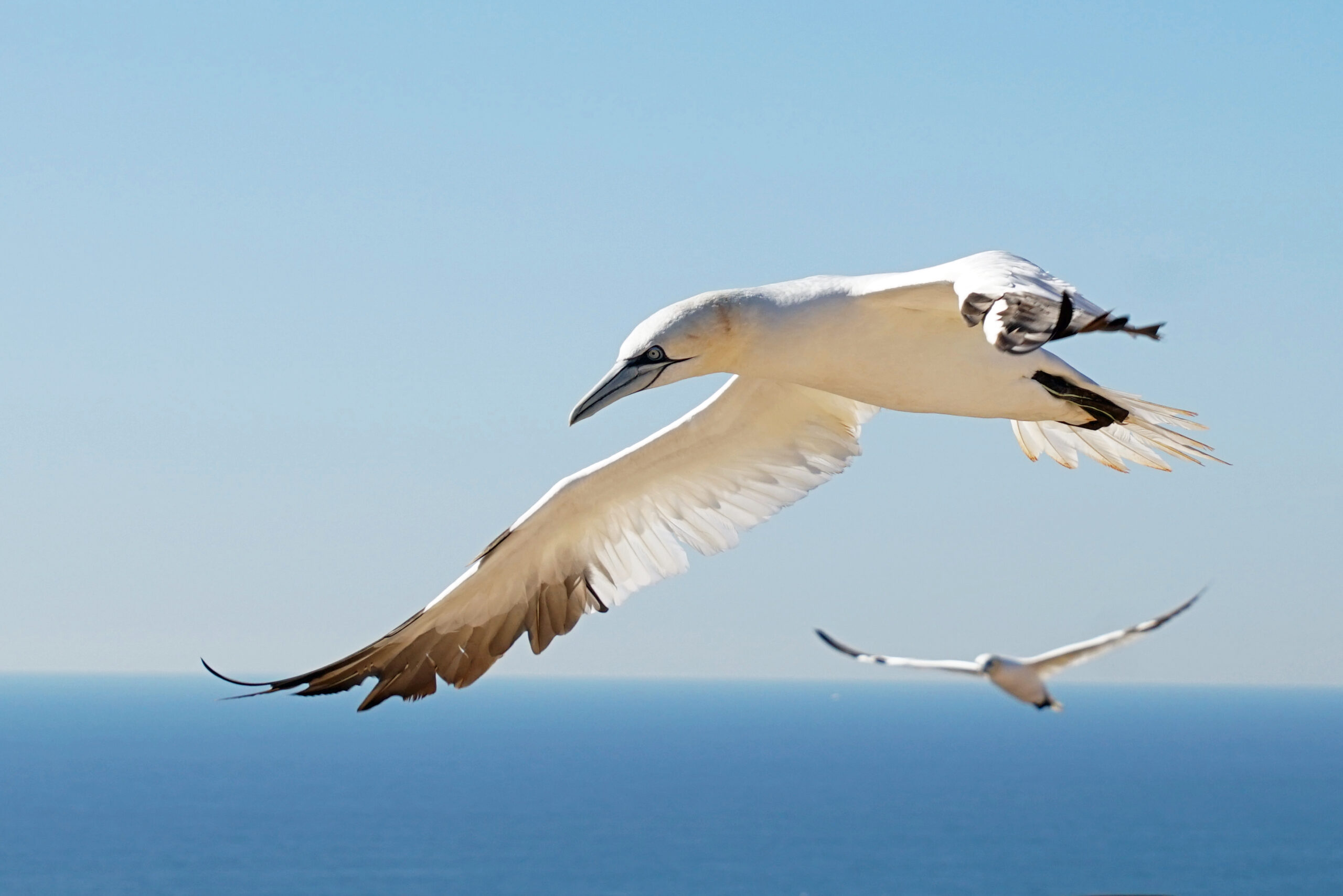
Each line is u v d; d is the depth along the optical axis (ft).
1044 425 33.37
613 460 32.22
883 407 29.78
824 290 28.17
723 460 33.24
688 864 301.63
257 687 30.83
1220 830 351.87
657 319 28.63
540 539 32.63
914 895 257.55
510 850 320.70
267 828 359.46
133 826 359.87
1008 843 331.77
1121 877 275.59
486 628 33.17
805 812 405.59
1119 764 602.03
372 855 310.65
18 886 264.93
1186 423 29.86
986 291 23.49
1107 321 20.90
